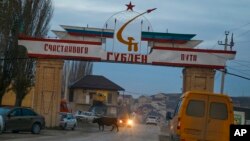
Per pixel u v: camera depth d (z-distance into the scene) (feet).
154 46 128.47
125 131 170.30
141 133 154.81
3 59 135.33
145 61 128.26
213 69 129.39
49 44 129.70
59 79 131.03
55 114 131.23
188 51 128.47
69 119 141.59
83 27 130.52
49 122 130.93
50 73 131.03
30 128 105.91
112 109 304.91
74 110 292.40
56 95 131.03
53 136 104.01
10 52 141.59
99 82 303.48
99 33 129.80
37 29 146.20
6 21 135.33
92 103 297.94
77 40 129.49
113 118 168.96
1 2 131.13
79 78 302.45
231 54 128.67
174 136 69.10
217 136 65.16
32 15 144.97
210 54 128.47
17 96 149.38
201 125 65.36
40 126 108.58
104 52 128.77
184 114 65.67
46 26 148.77
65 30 131.13
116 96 306.96
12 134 101.35
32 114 106.93
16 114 103.40
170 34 130.11
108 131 159.53
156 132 172.86
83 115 224.53
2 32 136.77
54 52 129.39
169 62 128.16
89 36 130.41
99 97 298.97
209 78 129.29
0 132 94.17
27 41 129.70
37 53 129.59
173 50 128.47
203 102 65.82
